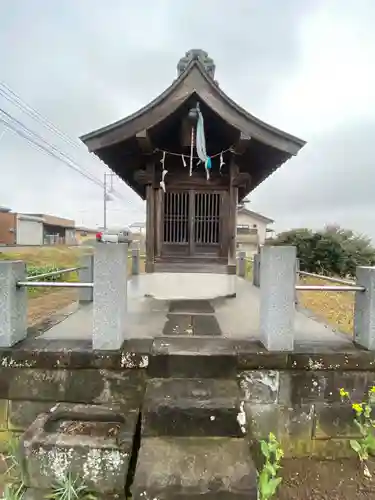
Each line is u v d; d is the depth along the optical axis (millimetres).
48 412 2805
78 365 2994
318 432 3055
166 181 6164
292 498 2531
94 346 3045
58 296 9461
